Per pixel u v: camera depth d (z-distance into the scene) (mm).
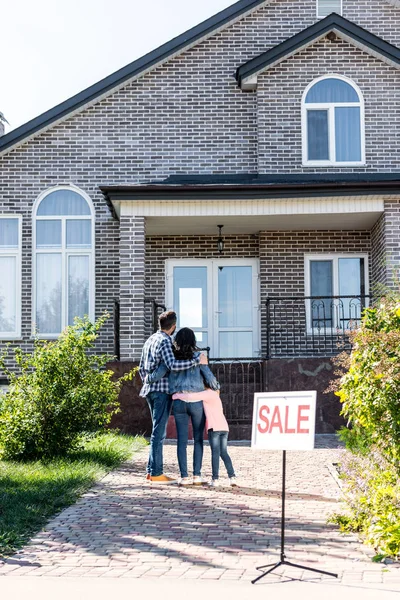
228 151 17891
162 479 10227
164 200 15508
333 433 14844
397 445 8031
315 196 15414
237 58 18203
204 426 10117
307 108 17422
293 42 17281
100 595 5762
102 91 17844
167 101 18031
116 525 7902
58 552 6973
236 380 15328
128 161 17891
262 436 6820
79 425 11695
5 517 7973
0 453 11516
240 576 6246
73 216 17750
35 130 17719
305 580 6121
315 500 9031
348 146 17344
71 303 17594
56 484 9484
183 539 7371
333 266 17625
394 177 16953
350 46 17531
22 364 12023
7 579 6172
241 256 17906
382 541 6945
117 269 17625
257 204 15648
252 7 18219
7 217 17766
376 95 17438
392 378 7797
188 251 17922
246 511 8492
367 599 5629
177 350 10094
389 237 15547
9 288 17656
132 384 15078
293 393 6719
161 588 5922
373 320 8695
